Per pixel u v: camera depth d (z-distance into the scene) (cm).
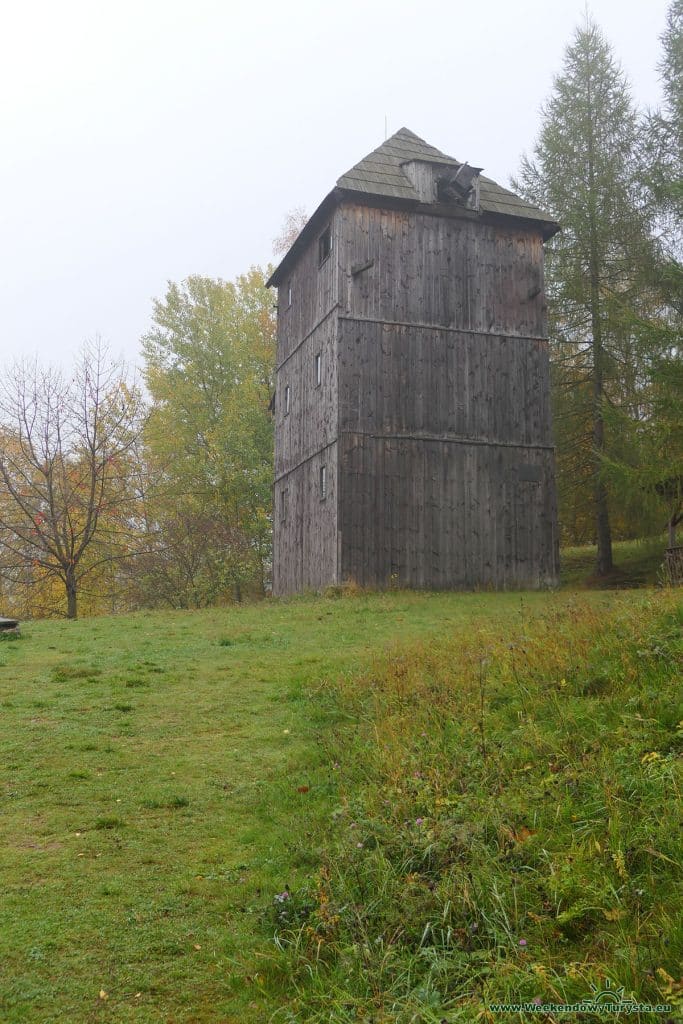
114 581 3994
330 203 2442
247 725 992
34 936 527
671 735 644
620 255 3016
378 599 2108
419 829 577
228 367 4459
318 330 2553
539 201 3197
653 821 523
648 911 454
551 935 458
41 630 1856
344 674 1155
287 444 2858
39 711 1066
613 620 1004
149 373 4406
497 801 600
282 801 741
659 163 2853
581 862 502
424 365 2423
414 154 2553
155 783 804
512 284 2552
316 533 2480
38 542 3506
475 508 2416
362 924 495
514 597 2122
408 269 2447
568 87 3128
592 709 742
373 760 774
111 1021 445
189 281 4572
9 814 729
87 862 635
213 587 3772
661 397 2411
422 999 421
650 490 2431
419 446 2386
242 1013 452
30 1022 443
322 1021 429
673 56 2877
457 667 1016
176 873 616
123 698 1127
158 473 3962
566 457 3067
